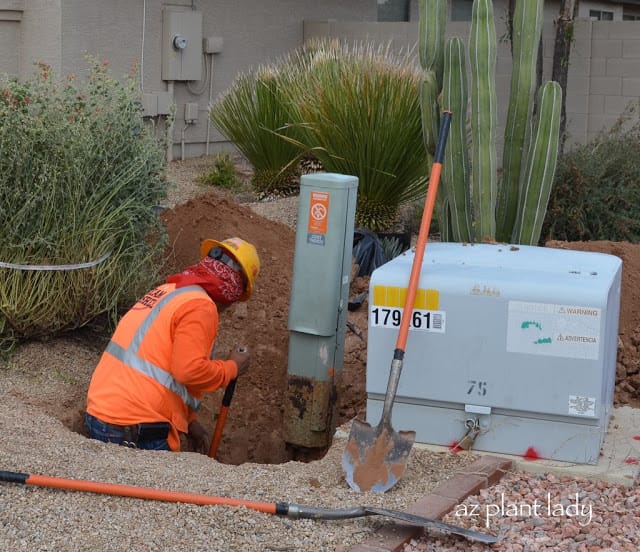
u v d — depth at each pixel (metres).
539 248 5.40
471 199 6.76
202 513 4.00
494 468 4.53
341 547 3.78
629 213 9.86
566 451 4.61
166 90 13.55
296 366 5.44
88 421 5.07
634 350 6.33
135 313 5.15
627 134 11.19
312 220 5.29
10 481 4.14
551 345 4.49
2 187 5.72
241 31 14.71
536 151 6.34
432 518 4.03
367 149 9.21
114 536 3.80
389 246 8.67
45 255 5.89
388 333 4.71
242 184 12.62
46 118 5.87
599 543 3.90
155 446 5.03
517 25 6.53
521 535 3.96
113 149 6.14
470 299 4.56
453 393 4.66
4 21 12.10
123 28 12.77
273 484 4.39
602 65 13.29
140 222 6.33
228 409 5.63
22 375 5.75
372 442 4.41
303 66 11.34
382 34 15.21
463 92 6.42
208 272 5.14
